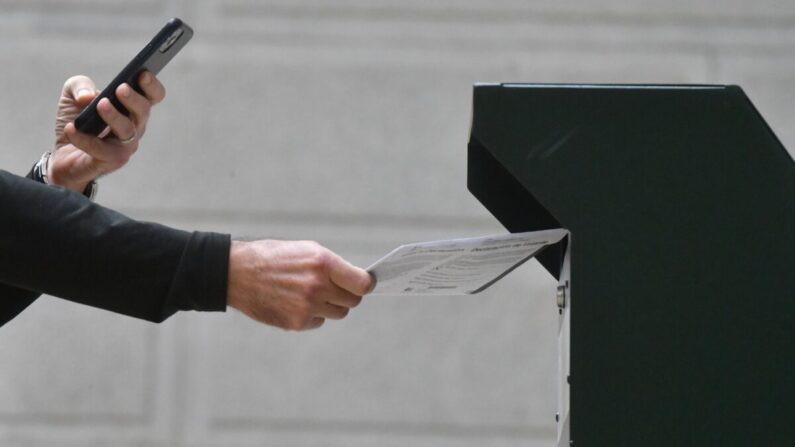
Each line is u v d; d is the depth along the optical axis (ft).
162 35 22.93
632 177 18.35
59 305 43.19
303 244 20.27
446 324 43.09
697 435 18.02
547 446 42.80
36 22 43.60
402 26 43.55
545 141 18.47
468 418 42.91
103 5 43.68
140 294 20.43
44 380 43.01
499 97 18.53
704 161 18.34
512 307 43.14
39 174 25.90
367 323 43.16
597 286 18.22
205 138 43.16
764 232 18.21
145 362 43.06
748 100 18.37
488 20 43.50
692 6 43.50
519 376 42.98
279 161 43.16
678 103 18.43
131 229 20.62
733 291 18.16
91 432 42.96
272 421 42.98
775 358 18.07
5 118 43.32
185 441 42.98
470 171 23.38
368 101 43.34
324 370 43.09
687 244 18.24
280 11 43.55
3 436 42.91
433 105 43.34
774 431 17.99
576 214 18.34
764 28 43.52
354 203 43.09
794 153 43.06
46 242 20.40
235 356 43.14
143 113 23.71
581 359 18.16
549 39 43.39
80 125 23.52
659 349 18.12
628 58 43.34
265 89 43.29
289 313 20.22
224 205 42.96
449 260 18.52
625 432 18.04
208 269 20.30
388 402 43.01
